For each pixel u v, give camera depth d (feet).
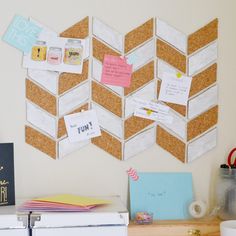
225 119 5.46
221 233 4.56
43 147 5.24
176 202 5.35
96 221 4.07
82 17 5.25
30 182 5.23
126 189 5.37
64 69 5.22
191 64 5.42
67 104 5.25
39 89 5.21
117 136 5.34
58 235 4.01
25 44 5.16
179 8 5.40
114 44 5.30
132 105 5.36
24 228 3.99
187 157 5.45
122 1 5.31
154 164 5.41
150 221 5.03
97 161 5.32
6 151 4.66
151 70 5.37
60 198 4.66
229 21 5.47
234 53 5.49
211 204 5.48
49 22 5.20
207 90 5.46
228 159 5.44
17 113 5.19
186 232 4.98
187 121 5.45
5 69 5.16
